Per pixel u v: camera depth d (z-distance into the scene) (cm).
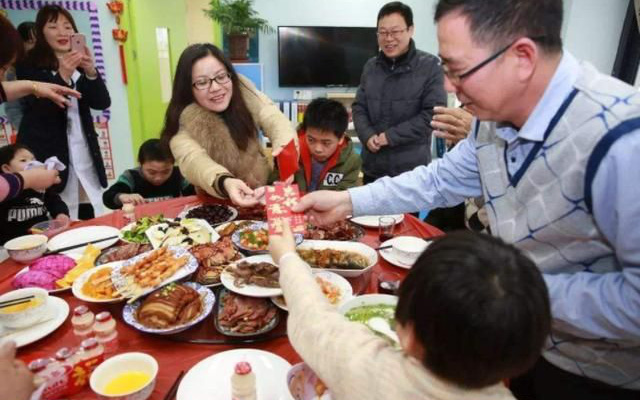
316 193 130
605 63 418
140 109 428
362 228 172
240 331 103
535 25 74
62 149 272
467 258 58
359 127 308
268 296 113
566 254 88
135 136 428
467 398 61
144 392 81
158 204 200
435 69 286
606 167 70
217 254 138
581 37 412
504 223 100
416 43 538
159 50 457
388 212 136
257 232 157
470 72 78
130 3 394
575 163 77
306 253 139
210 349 100
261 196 158
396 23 271
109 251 145
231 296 117
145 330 101
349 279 133
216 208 187
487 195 107
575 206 80
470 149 123
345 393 69
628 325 70
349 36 516
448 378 61
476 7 74
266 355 94
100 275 125
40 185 151
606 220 75
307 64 522
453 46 77
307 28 509
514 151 93
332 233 161
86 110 281
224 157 201
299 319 79
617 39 410
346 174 230
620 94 75
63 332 106
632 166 67
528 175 89
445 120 174
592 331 76
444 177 129
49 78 260
